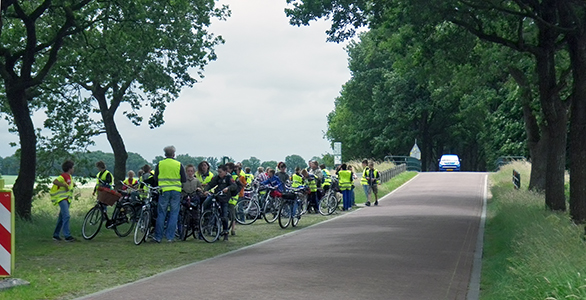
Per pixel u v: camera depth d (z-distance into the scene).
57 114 30.42
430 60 24.61
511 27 21.59
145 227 16.50
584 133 17.08
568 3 17.38
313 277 10.48
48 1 21.56
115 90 33.47
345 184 28.55
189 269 11.55
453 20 19.80
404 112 71.69
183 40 29.80
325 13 20.48
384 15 20.62
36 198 26.28
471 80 32.03
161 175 16.64
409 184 46.38
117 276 10.95
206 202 16.92
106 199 17.16
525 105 30.30
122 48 25.31
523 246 11.37
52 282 10.23
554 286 7.60
